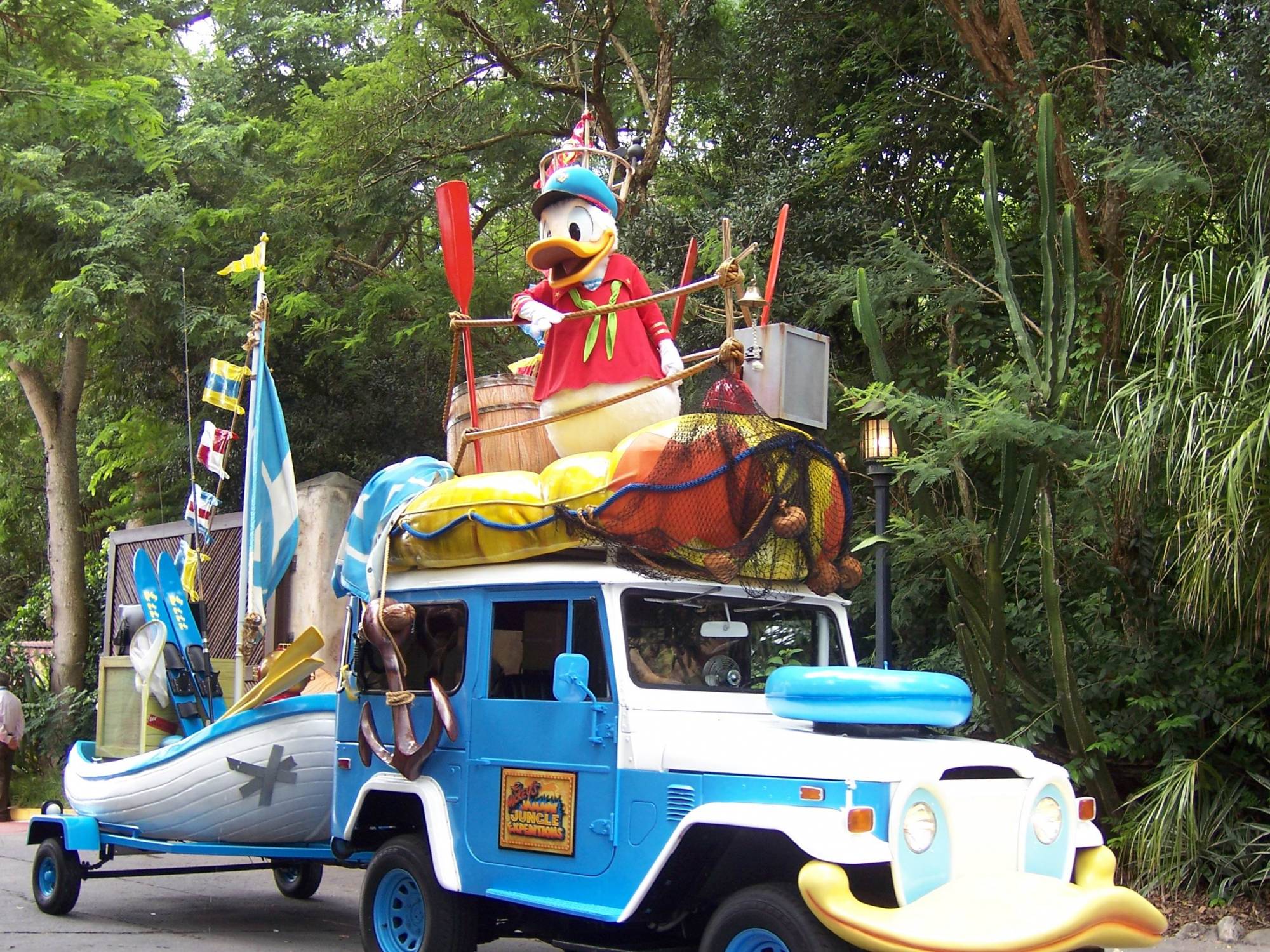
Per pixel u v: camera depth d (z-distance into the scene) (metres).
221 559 13.41
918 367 11.23
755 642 6.00
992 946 4.16
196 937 7.67
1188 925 7.20
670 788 5.00
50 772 16.14
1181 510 7.52
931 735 5.48
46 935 7.64
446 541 6.15
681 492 5.46
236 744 7.43
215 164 15.12
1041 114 7.89
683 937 5.43
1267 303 7.04
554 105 15.70
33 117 11.60
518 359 14.75
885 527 8.91
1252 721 7.78
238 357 14.89
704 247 11.69
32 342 14.84
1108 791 8.11
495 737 5.77
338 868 10.91
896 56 12.20
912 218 12.18
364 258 16.09
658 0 13.66
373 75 14.84
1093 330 8.98
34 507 22.66
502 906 6.13
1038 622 9.07
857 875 4.76
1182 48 11.55
